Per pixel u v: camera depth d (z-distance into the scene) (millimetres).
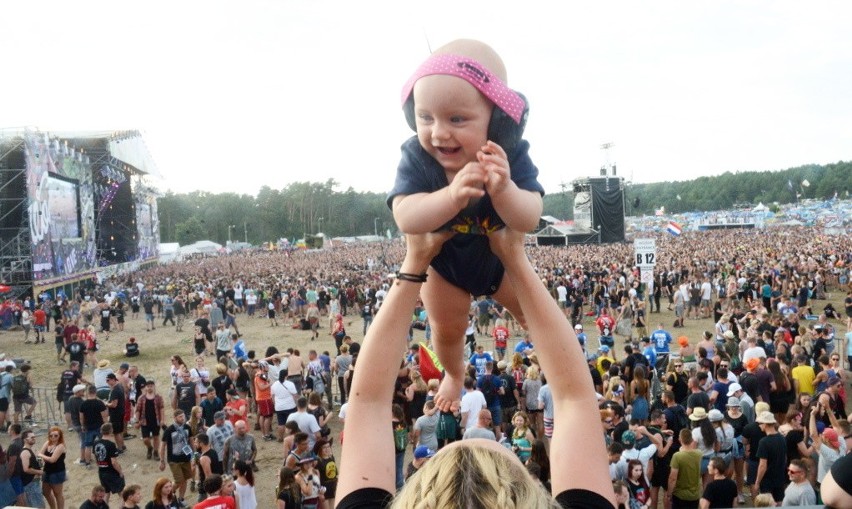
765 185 148500
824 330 13992
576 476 1179
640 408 9266
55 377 18344
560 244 57750
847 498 1311
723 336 14477
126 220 50719
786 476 7809
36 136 30406
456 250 1446
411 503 832
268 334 24188
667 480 7578
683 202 153500
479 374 11578
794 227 81750
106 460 9016
